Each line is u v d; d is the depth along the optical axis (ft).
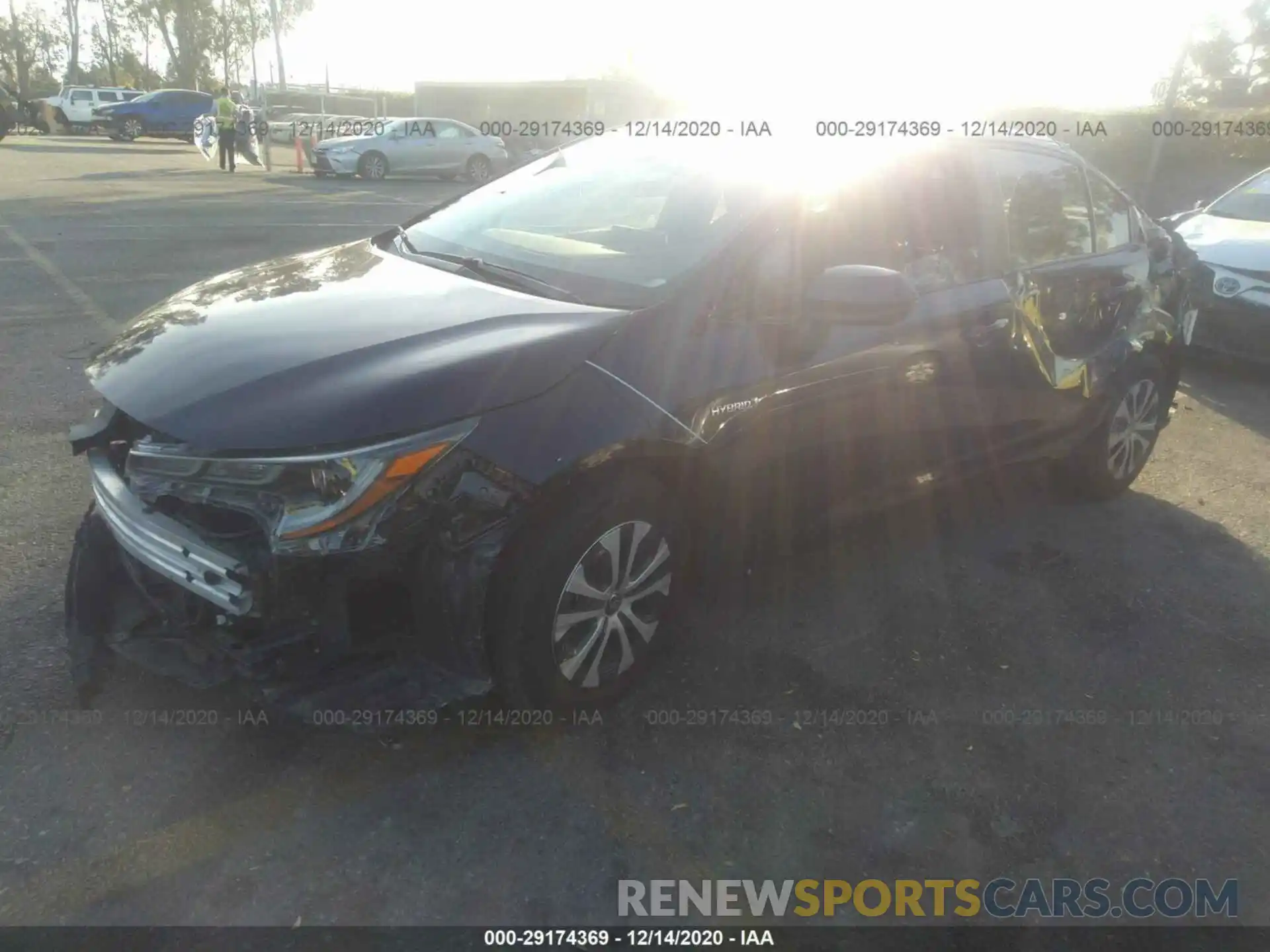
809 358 10.96
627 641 10.39
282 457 8.36
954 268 12.90
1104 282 15.34
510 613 9.18
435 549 8.67
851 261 11.76
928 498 14.11
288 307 10.50
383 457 8.34
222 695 10.37
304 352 9.27
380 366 9.02
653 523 10.14
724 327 10.46
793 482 11.32
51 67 236.84
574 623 9.71
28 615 11.57
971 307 12.83
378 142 71.97
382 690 8.86
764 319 10.75
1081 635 12.71
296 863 8.45
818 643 12.07
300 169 74.64
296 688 8.71
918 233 12.66
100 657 10.12
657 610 10.62
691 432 9.91
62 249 33.58
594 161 13.61
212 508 9.02
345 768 9.53
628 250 11.30
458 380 8.86
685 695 10.92
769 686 11.18
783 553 11.88
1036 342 13.91
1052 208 14.92
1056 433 15.10
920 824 9.37
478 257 12.07
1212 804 9.87
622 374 9.62
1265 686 11.87
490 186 14.61
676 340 10.09
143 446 9.19
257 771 9.42
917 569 14.08
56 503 14.44
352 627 8.82
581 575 9.59
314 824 8.87
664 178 12.38
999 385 13.51
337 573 8.46
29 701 10.14
